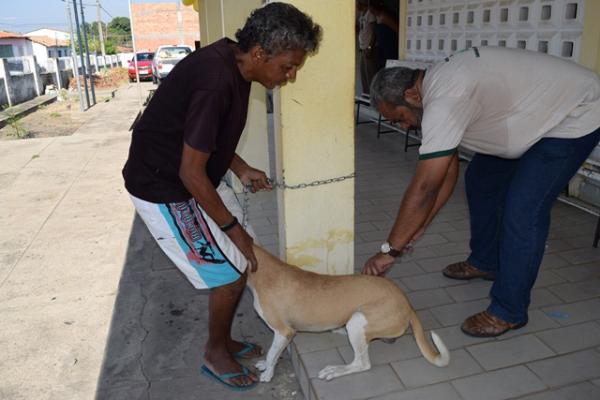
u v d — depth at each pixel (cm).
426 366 261
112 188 630
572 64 254
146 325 340
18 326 341
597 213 445
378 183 571
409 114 256
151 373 293
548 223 268
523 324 285
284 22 200
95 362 304
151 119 220
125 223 515
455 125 229
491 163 311
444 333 287
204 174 209
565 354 266
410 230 242
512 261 269
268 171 542
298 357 275
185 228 232
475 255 341
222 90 204
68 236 488
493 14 539
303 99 274
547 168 256
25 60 1942
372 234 437
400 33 748
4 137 1198
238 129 224
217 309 260
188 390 278
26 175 700
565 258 370
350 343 259
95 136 955
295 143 280
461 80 232
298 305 252
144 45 4178
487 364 261
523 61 242
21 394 278
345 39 270
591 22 421
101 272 414
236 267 243
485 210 323
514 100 242
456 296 326
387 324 247
